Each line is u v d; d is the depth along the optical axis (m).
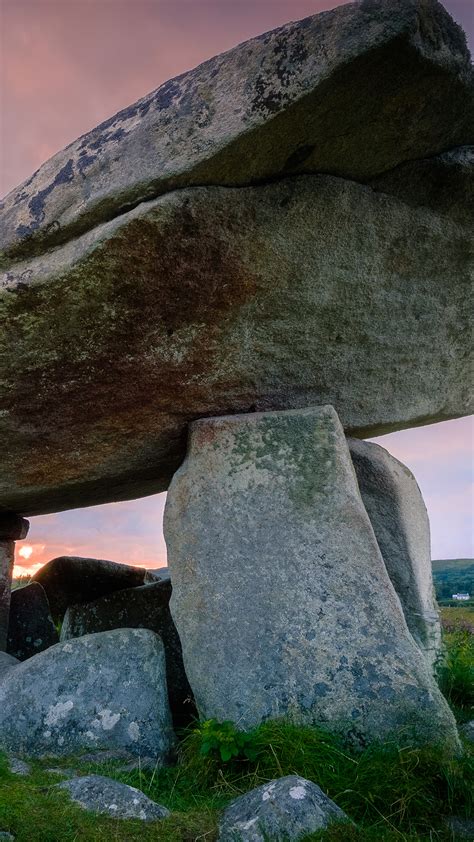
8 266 3.60
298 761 2.90
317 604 3.45
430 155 3.67
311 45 3.02
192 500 3.91
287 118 3.10
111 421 4.08
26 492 4.64
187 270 3.49
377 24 2.87
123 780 2.98
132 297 3.50
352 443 4.50
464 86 3.19
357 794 2.70
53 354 3.70
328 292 3.92
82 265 3.35
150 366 3.82
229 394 4.11
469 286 4.45
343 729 3.16
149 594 5.40
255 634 3.46
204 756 3.06
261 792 2.46
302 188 3.53
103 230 3.31
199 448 4.01
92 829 2.26
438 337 4.57
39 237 3.52
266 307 3.82
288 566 3.57
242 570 3.63
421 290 4.28
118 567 6.83
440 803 2.70
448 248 4.18
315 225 3.66
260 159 3.30
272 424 3.91
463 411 5.06
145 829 2.30
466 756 2.98
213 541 3.75
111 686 3.52
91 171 3.49
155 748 3.36
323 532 3.60
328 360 4.22
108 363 3.76
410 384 4.66
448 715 3.12
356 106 3.16
